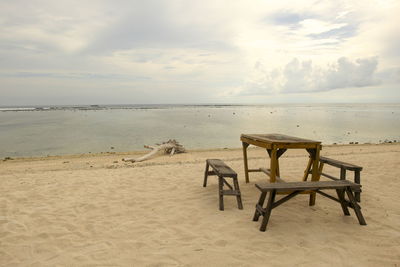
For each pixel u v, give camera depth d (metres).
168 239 3.90
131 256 3.45
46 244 3.85
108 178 7.63
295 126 37.47
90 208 5.25
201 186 6.68
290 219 4.54
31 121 48.19
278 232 4.05
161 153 16.41
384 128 33.88
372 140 23.77
